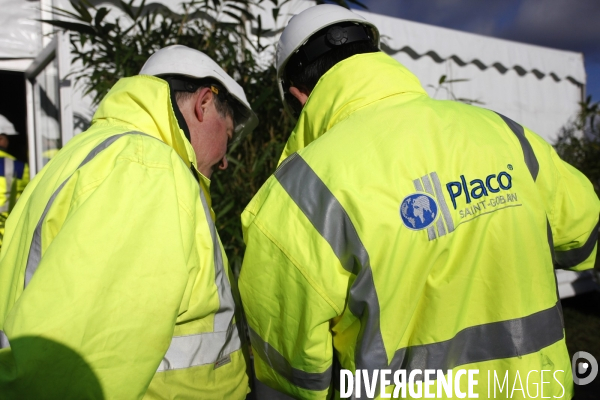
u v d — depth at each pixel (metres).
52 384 0.58
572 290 3.69
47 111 2.65
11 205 2.69
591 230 1.00
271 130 2.16
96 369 0.60
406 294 0.78
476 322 0.82
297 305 0.80
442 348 0.79
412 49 3.35
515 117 4.05
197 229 0.81
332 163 0.79
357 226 0.75
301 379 0.85
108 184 0.69
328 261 0.76
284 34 1.09
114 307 0.62
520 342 0.80
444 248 0.77
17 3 2.71
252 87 2.15
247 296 0.87
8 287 0.80
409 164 0.78
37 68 2.68
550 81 4.30
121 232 0.65
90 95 2.51
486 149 0.82
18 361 0.57
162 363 0.81
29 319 0.59
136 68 2.00
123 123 0.90
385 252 0.75
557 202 0.94
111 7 2.49
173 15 2.47
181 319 0.80
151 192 0.71
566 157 4.11
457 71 3.68
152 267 0.65
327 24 1.01
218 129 1.12
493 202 0.80
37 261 0.74
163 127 0.89
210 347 0.88
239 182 2.09
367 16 3.12
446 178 0.78
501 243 0.79
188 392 0.84
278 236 0.80
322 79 0.97
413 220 0.75
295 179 0.81
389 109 0.86
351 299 0.77
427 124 0.83
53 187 0.78
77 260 0.62
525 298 0.81
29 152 2.93
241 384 1.01
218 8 2.63
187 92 1.04
